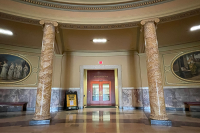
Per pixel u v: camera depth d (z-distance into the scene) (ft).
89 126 13.92
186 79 26.86
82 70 31.86
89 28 21.03
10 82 26.99
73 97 29.81
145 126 13.80
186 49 27.78
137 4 18.47
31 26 20.88
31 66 29.01
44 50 17.28
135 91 30.17
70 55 32.27
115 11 19.56
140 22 18.83
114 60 32.22
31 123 14.66
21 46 28.58
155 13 18.25
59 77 30.50
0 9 16.83
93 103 40.65
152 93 15.89
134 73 30.96
